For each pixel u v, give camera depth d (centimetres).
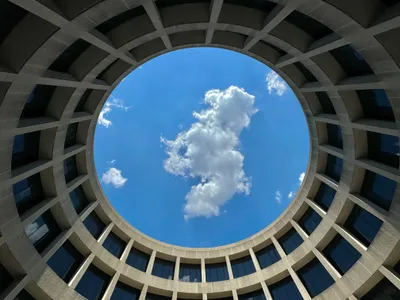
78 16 1122
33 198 1903
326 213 2420
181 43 1952
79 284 2212
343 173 2181
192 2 1589
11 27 1155
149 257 3080
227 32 1934
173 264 3145
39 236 1927
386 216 1806
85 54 1619
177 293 2775
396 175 1652
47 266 1859
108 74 1997
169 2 1574
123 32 1597
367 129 1738
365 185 2114
